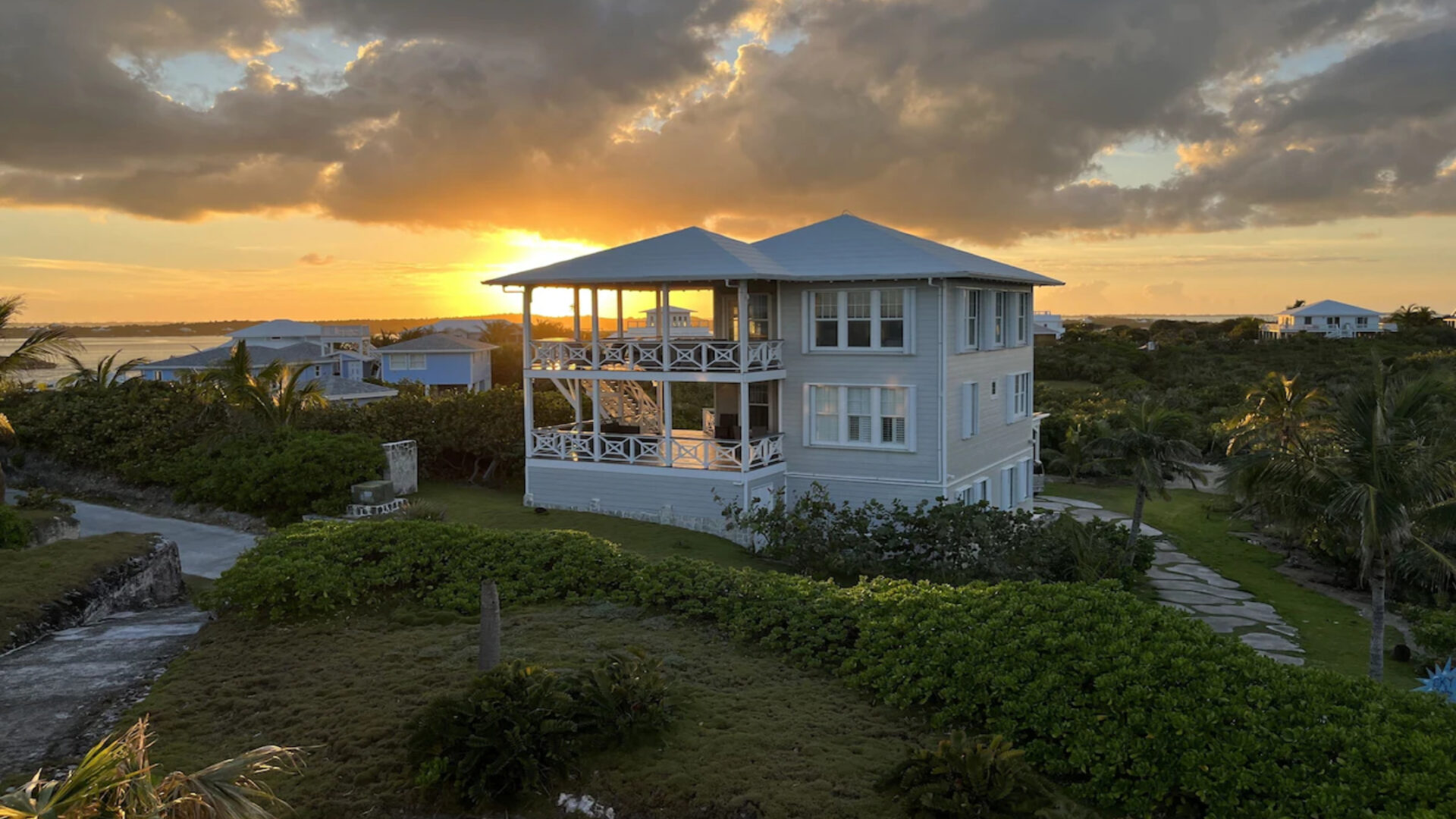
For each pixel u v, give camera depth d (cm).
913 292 2067
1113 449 2094
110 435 2431
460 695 961
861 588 1240
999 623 1022
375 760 841
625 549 1873
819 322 2192
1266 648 1594
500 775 795
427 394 3044
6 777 807
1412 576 1923
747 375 2050
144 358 3152
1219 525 2692
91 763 554
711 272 1984
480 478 2591
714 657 1120
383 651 1120
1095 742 833
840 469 2183
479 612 1288
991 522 1742
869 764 845
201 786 597
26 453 2570
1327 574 2162
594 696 884
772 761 847
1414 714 803
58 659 1118
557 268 2195
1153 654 906
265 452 2167
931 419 2075
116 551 1470
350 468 2114
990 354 2369
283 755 765
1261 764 764
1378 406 1359
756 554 1916
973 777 738
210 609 1281
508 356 5462
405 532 1479
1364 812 702
